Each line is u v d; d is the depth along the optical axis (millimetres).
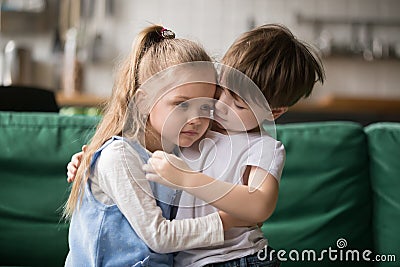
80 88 4871
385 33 5129
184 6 5074
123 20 5000
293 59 1440
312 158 2133
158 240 1304
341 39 5105
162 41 1456
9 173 2102
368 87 5133
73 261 1449
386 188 2127
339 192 2117
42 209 2078
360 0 5121
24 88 2518
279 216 2107
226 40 5078
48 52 4957
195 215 1389
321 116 4582
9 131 2133
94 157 1413
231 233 1373
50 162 2104
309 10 5098
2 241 2061
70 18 4914
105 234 1374
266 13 5086
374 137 2182
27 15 4926
